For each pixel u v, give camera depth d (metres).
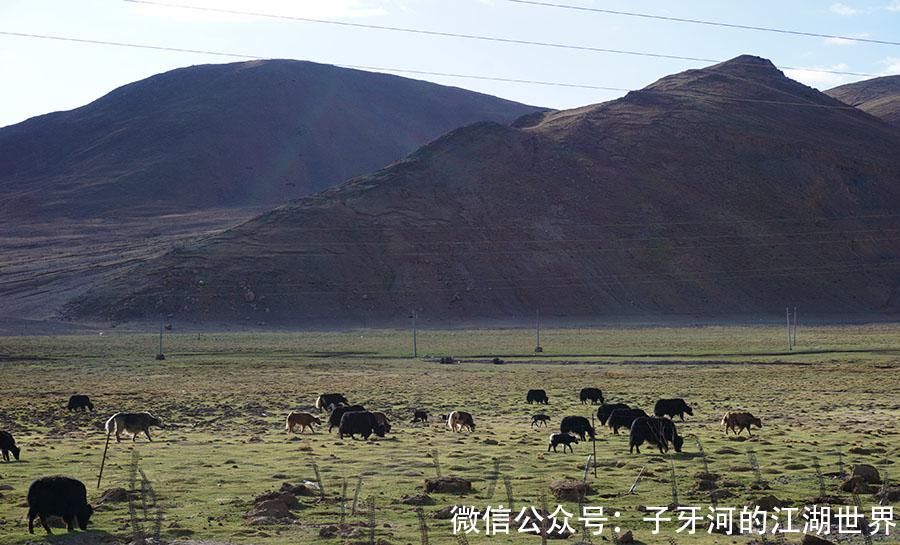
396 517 24.66
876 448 37.56
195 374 103.44
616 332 196.50
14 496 27.80
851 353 126.38
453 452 38.12
